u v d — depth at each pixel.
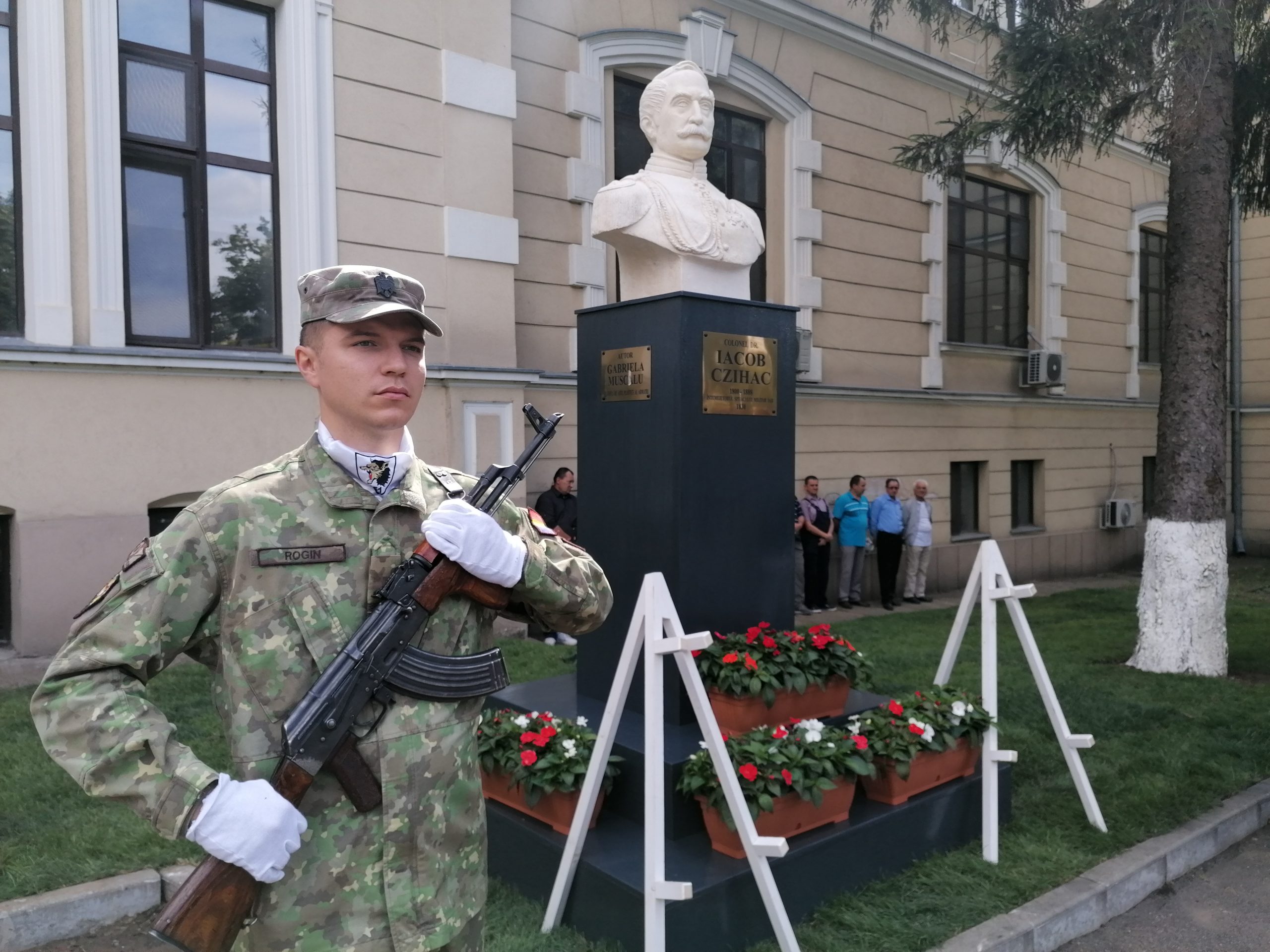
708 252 4.43
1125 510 14.55
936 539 12.29
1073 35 7.37
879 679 6.80
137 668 1.59
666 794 3.43
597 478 4.52
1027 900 3.58
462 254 8.02
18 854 3.69
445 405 7.93
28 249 6.25
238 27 7.20
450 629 1.82
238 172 7.22
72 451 6.32
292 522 1.72
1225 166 7.18
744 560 4.36
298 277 7.27
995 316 13.40
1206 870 4.19
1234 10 7.13
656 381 4.20
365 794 1.66
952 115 12.47
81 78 6.38
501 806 3.72
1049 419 13.83
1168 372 7.38
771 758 3.32
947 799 3.93
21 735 4.99
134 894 3.49
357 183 7.52
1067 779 4.84
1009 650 8.02
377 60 7.59
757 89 10.44
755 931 3.18
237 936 1.65
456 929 1.73
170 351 6.60
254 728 1.66
